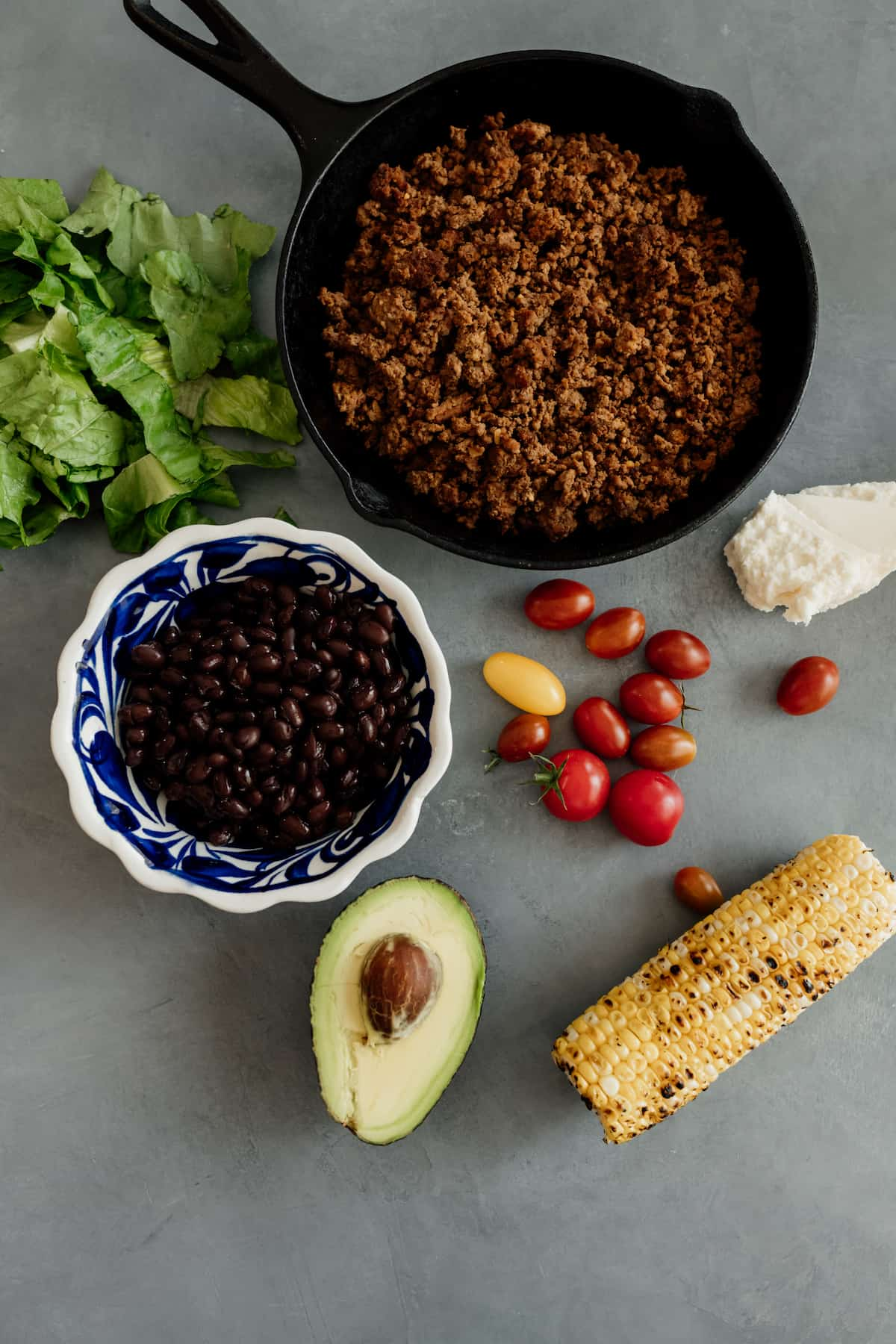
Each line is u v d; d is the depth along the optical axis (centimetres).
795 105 62
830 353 62
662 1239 60
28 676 60
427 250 54
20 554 60
